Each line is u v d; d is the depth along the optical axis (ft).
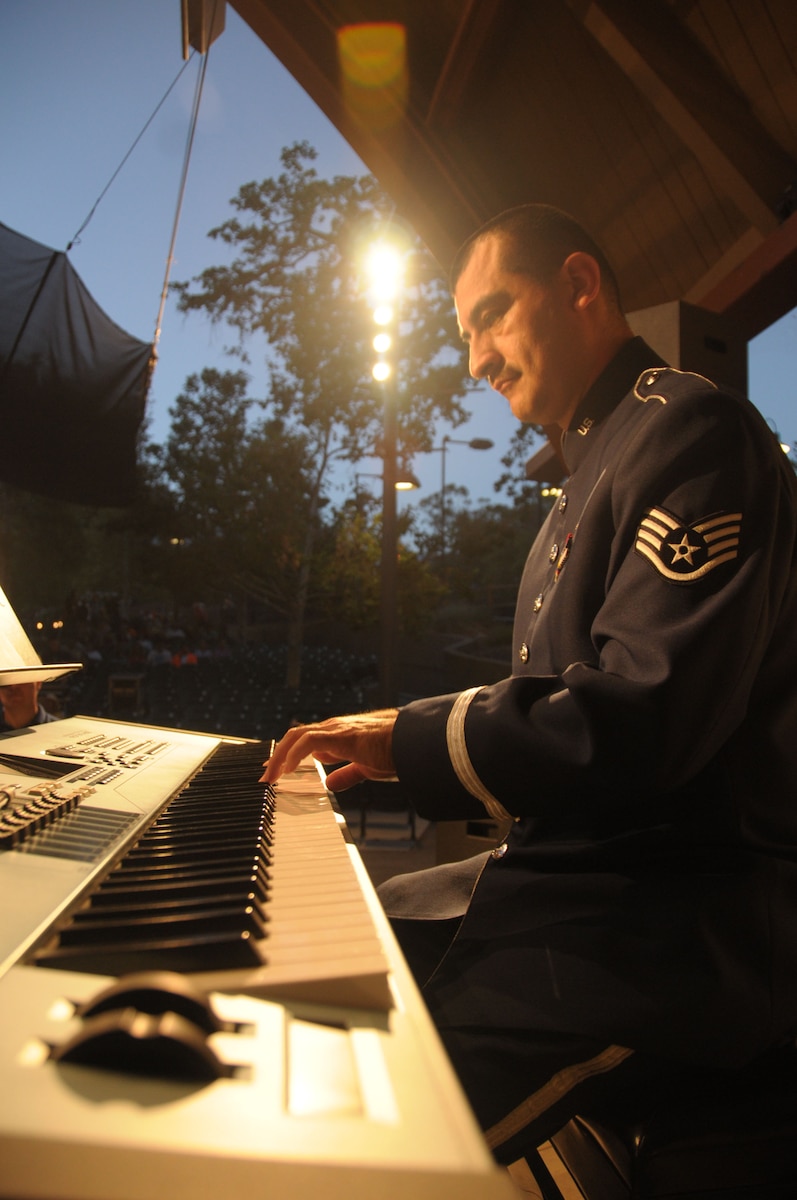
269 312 55.83
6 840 2.24
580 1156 3.25
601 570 3.42
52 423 13.89
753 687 3.13
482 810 2.96
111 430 14.57
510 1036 2.92
